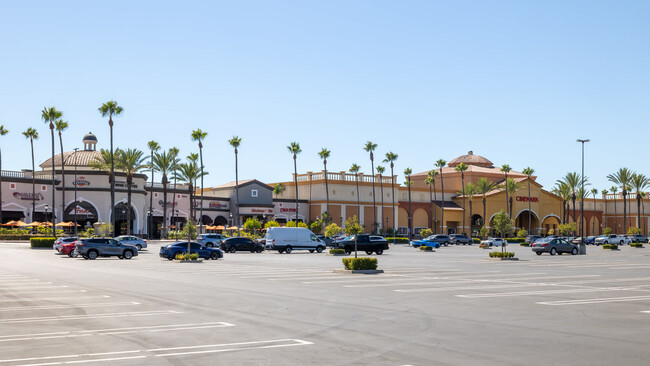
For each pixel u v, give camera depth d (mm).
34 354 10273
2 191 77750
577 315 15141
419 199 115500
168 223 94125
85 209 82062
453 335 12141
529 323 13750
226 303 17359
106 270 32062
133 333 12328
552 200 122500
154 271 31516
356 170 109812
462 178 114312
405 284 23844
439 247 80375
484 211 109938
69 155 92375
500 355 10219
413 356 10117
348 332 12461
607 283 25078
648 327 13258
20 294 19766
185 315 14898
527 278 27500
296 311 15656
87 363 9594
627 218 137125
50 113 71438
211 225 99000
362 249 55688
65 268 33594
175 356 10109
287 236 59344
